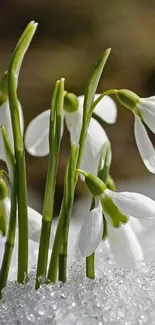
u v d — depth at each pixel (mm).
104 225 349
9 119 349
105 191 327
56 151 331
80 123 363
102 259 393
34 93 1662
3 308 323
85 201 976
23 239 340
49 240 350
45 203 334
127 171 1388
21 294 329
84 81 1749
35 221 358
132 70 1794
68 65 1767
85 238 319
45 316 316
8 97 328
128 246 341
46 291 326
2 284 339
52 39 1876
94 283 333
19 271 343
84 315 316
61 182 1239
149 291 331
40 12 1924
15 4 1938
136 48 1823
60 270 338
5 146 331
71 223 552
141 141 343
